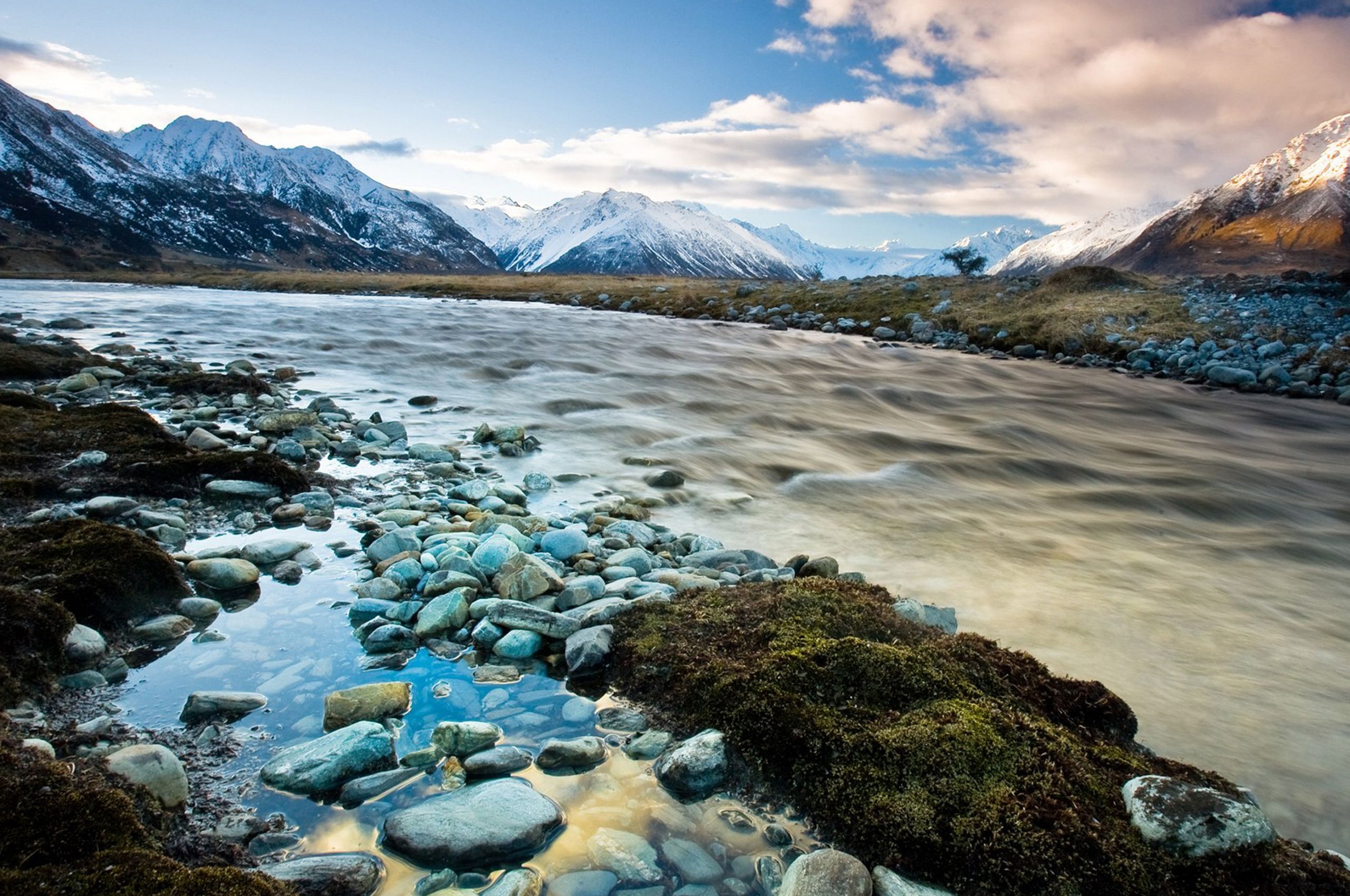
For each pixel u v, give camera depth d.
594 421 19.50
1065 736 5.39
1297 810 6.00
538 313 51.88
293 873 3.99
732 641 6.62
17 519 8.83
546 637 7.09
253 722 5.58
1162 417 25.47
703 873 4.32
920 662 6.05
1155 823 4.43
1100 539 12.93
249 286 82.31
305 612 7.52
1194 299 41.97
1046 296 46.06
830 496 14.41
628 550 9.28
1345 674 8.41
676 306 56.00
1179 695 7.71
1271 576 11.65
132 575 7.14
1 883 3.39
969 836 4.43
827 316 48.59
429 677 6.43
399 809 4.68
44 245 173.62
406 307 52.16
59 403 16.56
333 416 17.45
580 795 4.95
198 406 17.80
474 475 13.80
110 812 3.97
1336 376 29.88
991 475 16.97
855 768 4.95
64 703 5.56
